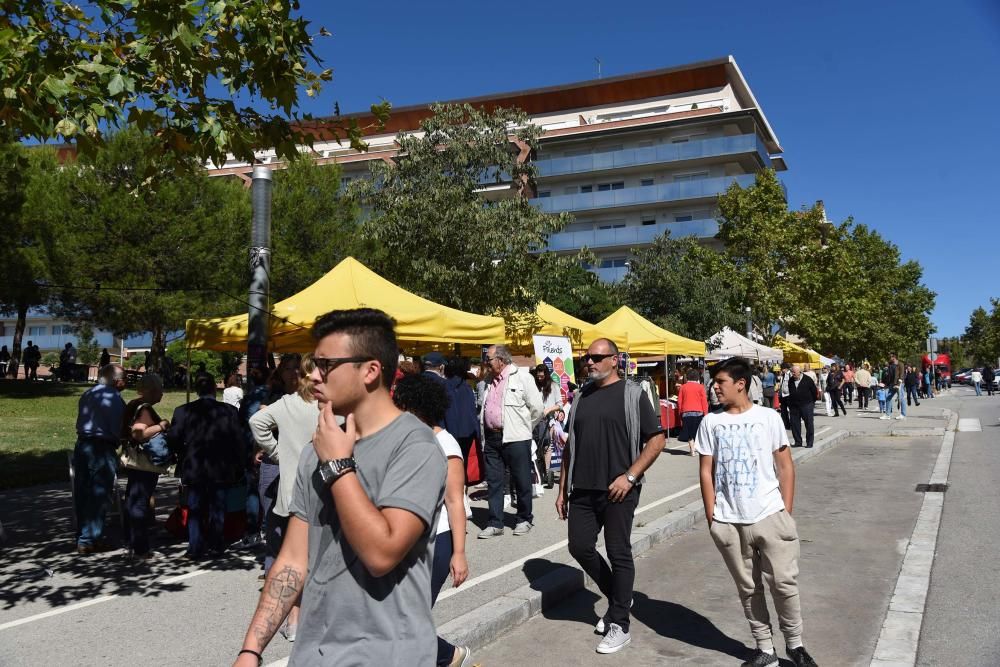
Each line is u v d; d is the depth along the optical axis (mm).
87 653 4453
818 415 25641
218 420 6719
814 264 32625
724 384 4191
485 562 6473
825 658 4402
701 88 54156
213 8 5926
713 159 49062
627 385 4727
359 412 2027
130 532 6762
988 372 42969
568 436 4914
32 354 31156
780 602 4031
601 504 4676
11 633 4801
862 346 45844
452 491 3773
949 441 16062
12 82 5387
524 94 56375
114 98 6012
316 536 2012
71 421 18688
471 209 16406
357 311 2061
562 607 5594
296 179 28156
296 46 6371
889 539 7355
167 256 24016
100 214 23219
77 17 6656
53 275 23188
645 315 31859
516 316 14281
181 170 7121
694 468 12484
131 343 56062
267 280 8172
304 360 5004
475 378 10648
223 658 4371
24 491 10391
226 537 6992
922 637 4652
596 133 51031
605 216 52062
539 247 17203
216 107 6727
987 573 6020
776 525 4012
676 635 4863
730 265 32125
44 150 25672
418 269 16016
